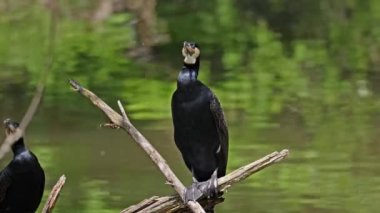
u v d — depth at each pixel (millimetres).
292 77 20188
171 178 8820
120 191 13148
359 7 27828
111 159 14547
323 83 19734
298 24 25922
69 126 16406
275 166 14250
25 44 22844
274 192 13141
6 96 18484
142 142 8812
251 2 28312
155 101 18312
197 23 25719
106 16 25750
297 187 13352
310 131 16094
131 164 14344
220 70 20812
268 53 22500
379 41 23688
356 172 13930
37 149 15102
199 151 9344
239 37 24266
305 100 18297
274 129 16234
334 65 21344
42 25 24797
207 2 28156
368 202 12711
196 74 9188
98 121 16734
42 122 16672
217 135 9297
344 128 16266
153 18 25938
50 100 18156
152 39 23750
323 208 12539
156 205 8828
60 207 12508
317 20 26266
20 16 25672
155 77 20234
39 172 9086
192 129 9227
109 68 20969
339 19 26344
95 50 22406
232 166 14031
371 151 14922
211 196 8914
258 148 15047
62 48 22547
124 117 8828
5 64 20953
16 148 9016
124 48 22719
